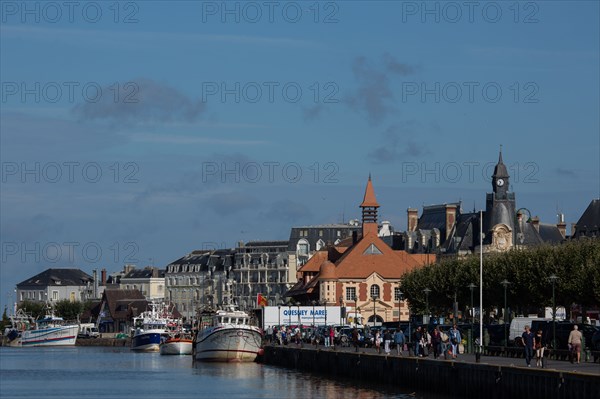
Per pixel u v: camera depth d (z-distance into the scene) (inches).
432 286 7249.0
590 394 3065.9
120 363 7795.3
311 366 6087.6
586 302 5649.6
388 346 5221.5
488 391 3737.7
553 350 4202.8
